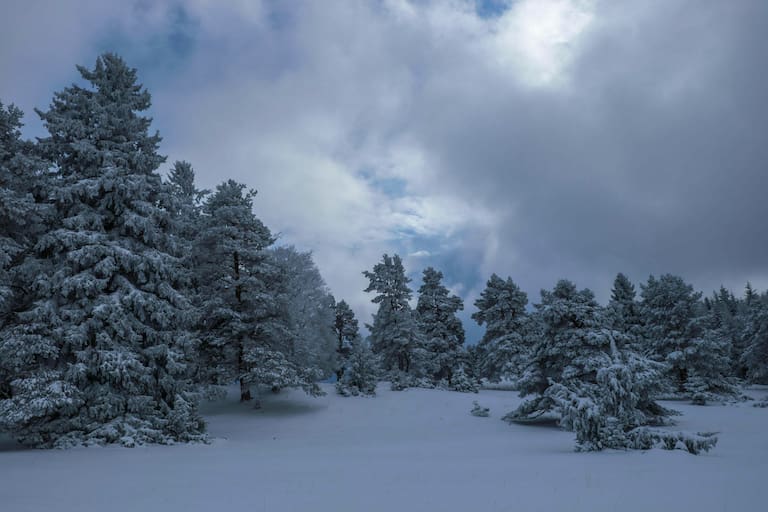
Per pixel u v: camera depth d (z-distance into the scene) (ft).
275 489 25.72
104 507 21.61
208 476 31.50
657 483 24.89
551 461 36.78
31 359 60.70
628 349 91.81
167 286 72.95
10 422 54.13
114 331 66.59
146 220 71.82
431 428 90.94
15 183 65.46
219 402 110.93
